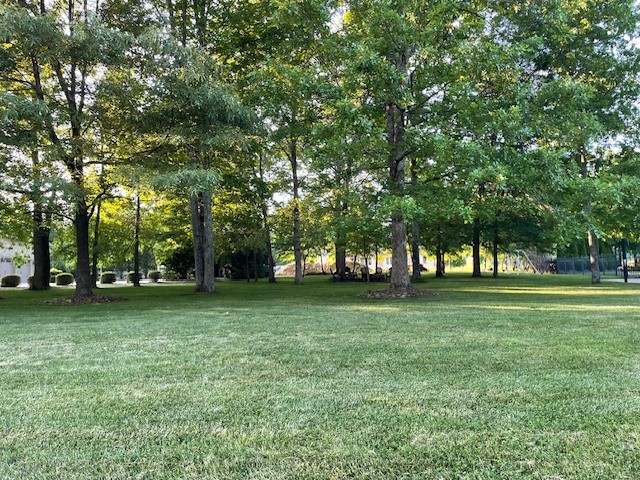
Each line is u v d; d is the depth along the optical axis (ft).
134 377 13.65
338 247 81.56
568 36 41.32
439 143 33.37
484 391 11.89
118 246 91.35
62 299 42.45
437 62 36.73
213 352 16.96
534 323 23.00
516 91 36.37
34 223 60.70
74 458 8.34
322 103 39.68
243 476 7.61
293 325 23.39
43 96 40.37
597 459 8.10
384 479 7.49
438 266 95.50
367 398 11.43
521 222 82.02
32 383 13.11
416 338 19.17
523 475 7.57
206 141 38.09
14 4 38.83
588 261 111.86
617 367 14.25
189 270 124.67
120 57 36.88
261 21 49.78
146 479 7.56
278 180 87.51
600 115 52.06
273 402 11.23
